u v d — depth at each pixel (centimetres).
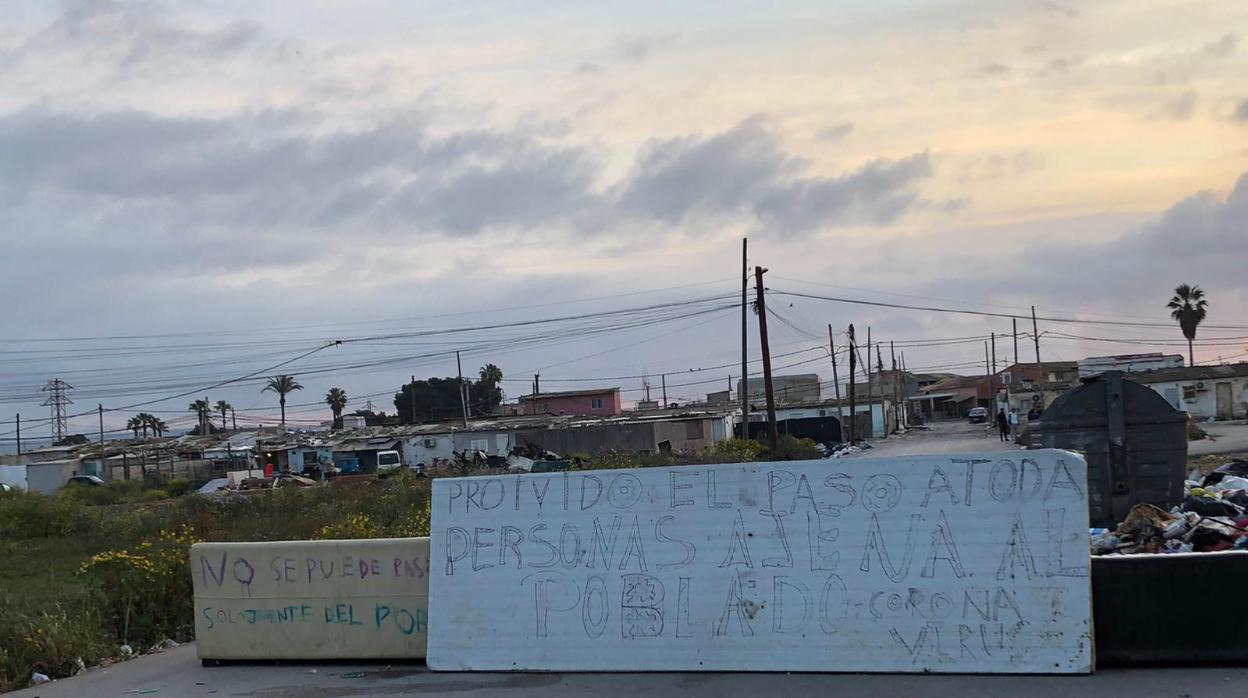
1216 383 6506
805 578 865
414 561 981
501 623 926
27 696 961
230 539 2180
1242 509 1049
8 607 1352
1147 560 806
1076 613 800
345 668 977
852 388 7519
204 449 7975
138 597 1282
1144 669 799
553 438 6706
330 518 2709
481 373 12631
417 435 7362
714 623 876
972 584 828
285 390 12250
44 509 3494
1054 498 827
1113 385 1197
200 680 970
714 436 7069
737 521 892
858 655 838
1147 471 1185
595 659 895
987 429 7812
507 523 945
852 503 870
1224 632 793
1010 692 757
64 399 11350
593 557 917
